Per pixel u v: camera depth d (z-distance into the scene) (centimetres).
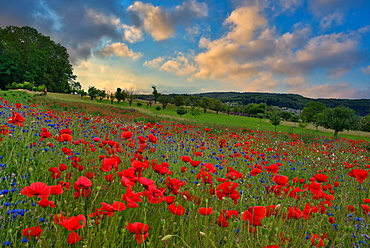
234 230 180
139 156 305
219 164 434
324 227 268
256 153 631
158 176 314
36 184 160
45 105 1697
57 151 392
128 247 190
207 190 258
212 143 767
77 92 8044
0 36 7125
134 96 8300
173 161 428
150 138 316
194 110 6475
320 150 1077
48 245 165
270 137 1579
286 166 662
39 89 6384
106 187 246
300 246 198
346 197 357
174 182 225
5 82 6450
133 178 198
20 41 7406
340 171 622
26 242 152
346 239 253
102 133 681
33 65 6769
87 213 191
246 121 5788
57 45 8275
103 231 159
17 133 429
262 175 432
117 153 360
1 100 1022
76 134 609
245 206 269
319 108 9825
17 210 174
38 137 457
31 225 184
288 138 1762
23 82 6488
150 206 243
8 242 150
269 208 190
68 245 177
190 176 359
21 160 307
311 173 612
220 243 194
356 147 1381
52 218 188
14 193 214
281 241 187
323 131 4475
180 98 9444
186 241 197
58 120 759
